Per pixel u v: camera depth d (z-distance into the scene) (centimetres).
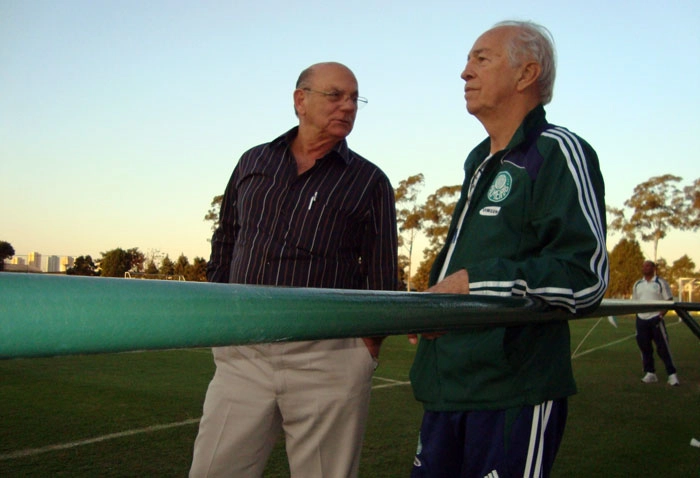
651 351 871
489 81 170
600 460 442
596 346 1465
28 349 47
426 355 170
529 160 155
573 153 150
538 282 128
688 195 4891
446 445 161
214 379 234
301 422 224
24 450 403
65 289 49
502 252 154
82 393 607
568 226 140
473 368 154
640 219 5056
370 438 471
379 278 258
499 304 113
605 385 821
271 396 223
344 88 244
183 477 362
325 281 245
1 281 46
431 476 161
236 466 226
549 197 148
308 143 249
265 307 65
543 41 171
